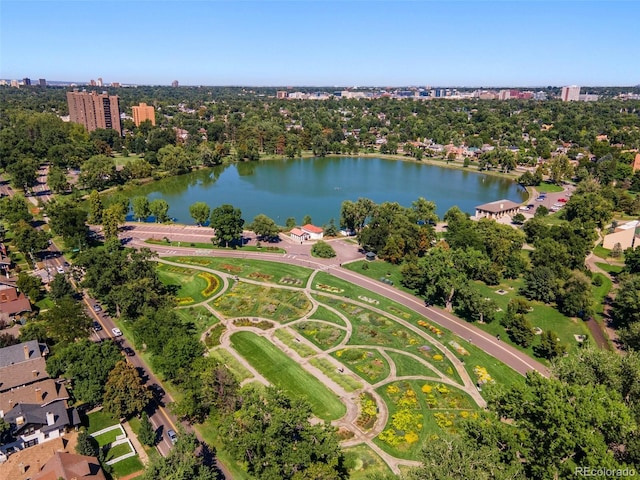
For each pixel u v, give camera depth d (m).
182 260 196.38
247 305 157.88
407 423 103.38
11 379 107.12
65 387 110.50
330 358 128.12
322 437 80.12
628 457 69.69
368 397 112.31
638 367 79.62
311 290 169.75
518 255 188.75
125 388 101.00
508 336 141.38
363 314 152.25
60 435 97.31
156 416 105.56
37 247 189.12
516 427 79.12
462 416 105.88
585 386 75.56
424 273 162.00
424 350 132.12
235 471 90.50
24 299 148.25
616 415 68.50
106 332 140.62
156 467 77.56
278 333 140.62
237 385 101.81
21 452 91.12
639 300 138.50
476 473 64.81
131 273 151.00
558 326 147.50
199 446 96.50
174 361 107.94
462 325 147.38
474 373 122.31
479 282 181.25
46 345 124.75
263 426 84.69
